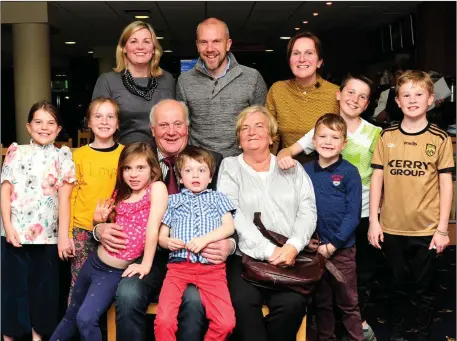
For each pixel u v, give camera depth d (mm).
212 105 3258
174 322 2453
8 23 8234
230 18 9227
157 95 3242
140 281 2520
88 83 14789
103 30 10352
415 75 2771
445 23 8188
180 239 2570
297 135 3207
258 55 13633
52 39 11469
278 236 2652
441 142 2771
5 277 2871
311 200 2740
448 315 3520
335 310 2992
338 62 10977
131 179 2652
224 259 2592
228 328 2459
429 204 2807
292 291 2559
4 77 11586
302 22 9742
